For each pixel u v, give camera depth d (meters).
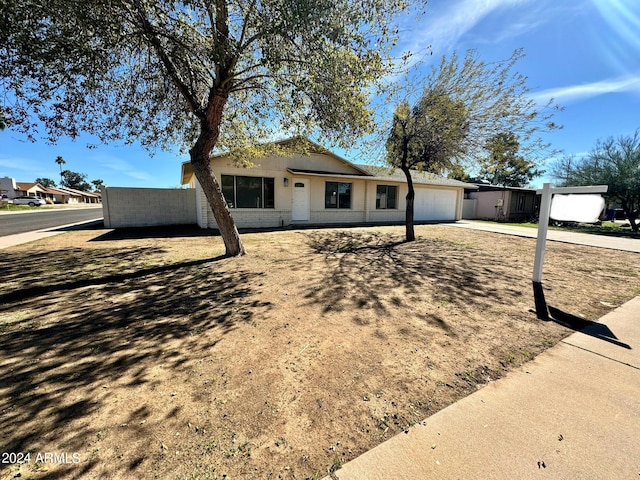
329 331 3.16
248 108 7.57
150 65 5.47
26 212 27.88
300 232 11.48
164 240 9.17
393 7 4.59
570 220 4.56
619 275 5.63
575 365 2.55
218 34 4.57
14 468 1.50
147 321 3.36
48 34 3.87
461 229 13.47
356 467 1.54
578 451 1.64
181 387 2.20
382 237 10.44
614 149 16.56
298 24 4.00
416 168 9.58
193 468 1.53
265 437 1.74
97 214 24.44
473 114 8.04
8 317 3.44
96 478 1.46
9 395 2.08
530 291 4.61
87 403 2.01
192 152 6.36
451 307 3.91
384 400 2.08
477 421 1.88
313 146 11.71
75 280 4.93
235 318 3.47
